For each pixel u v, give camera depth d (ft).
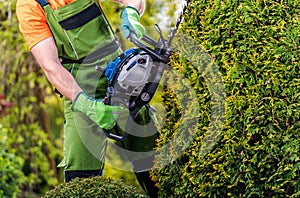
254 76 11.95
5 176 24.82
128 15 13.14
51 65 12.57
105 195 12.19
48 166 27.63
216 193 12.34
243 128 11.95
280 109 11.82
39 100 27.81
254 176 12.06
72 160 13.39
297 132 11.80
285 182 11.85
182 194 12.72
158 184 13.07
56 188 12.60
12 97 26.81
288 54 11.84
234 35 12.07
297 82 11.81
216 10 12.31
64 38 12.87
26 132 27.37
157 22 23.02
